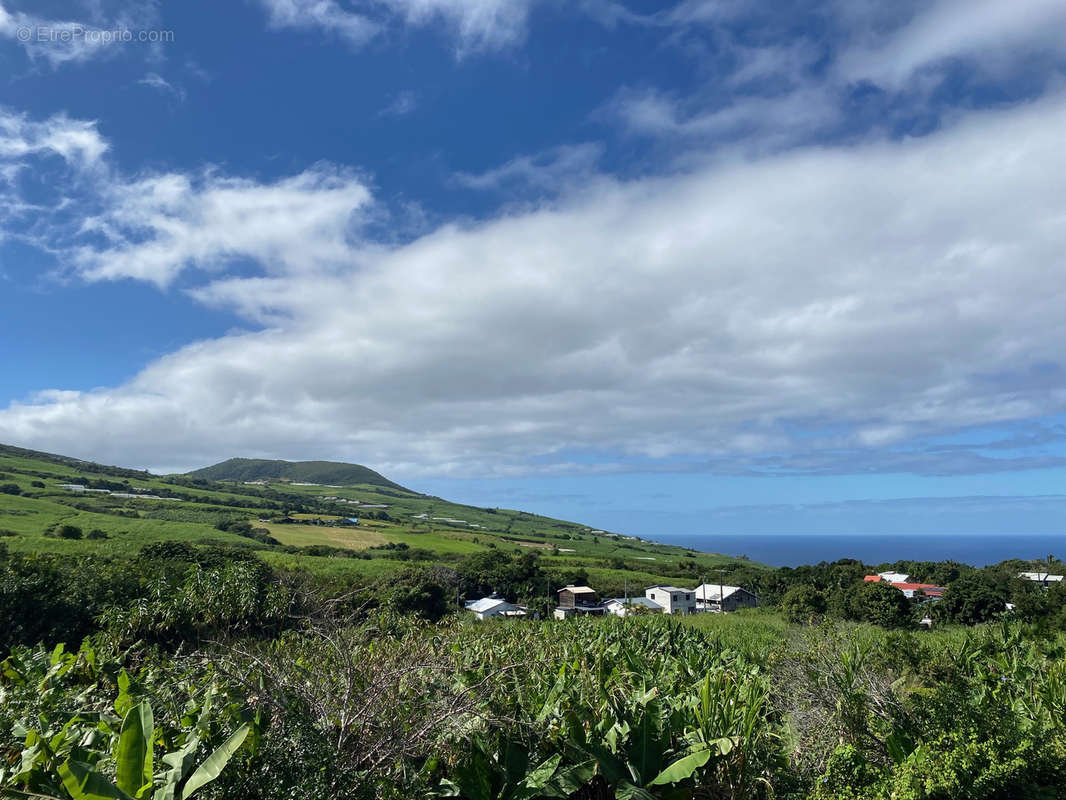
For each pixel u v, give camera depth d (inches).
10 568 620.7
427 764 171.5
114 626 401.4
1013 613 857.5
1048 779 192.4
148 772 136.9
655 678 308.3
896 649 406.0
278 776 140.9
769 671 362.9
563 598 2215.8
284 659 192.4
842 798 188.2
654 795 203.9
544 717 218.4
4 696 191.2
